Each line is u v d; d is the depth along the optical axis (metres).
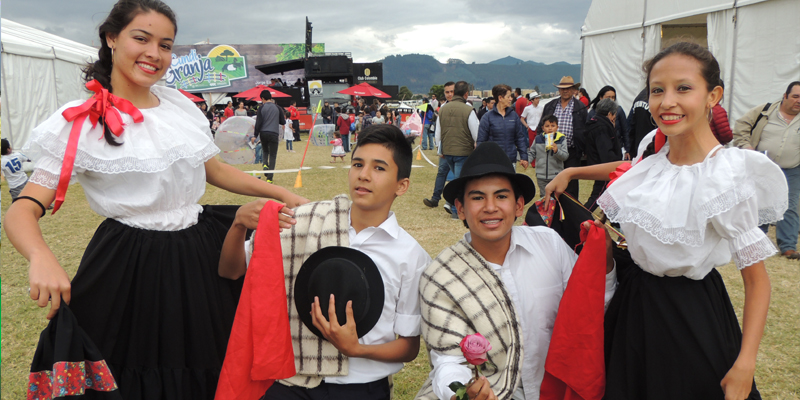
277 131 10.11
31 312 3.65
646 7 10.24
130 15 1.74
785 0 7.76
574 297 1.82
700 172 1.61
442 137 6.48
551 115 5.94
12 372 2.87
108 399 1.67
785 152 4.75
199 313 1.87
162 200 1.81
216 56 39.12
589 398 1.81
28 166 6.12
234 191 2.17
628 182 1.83
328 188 9.09
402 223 6.28
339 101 29.14
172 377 1.84
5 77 10.07
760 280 1.62
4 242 5.34
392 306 1.86
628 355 1.79
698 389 1.67
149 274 1.80
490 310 1.82
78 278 1.71
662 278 1.75
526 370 2.01
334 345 1.70
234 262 1.92
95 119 1.70
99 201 1.77
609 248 1.92
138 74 1.78
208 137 1.96
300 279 1.76
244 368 1.69
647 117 5.49
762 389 2.72
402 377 2.92
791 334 3.31
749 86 8.44
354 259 1.73
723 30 8.78
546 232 2.09
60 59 11.64
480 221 1.87
